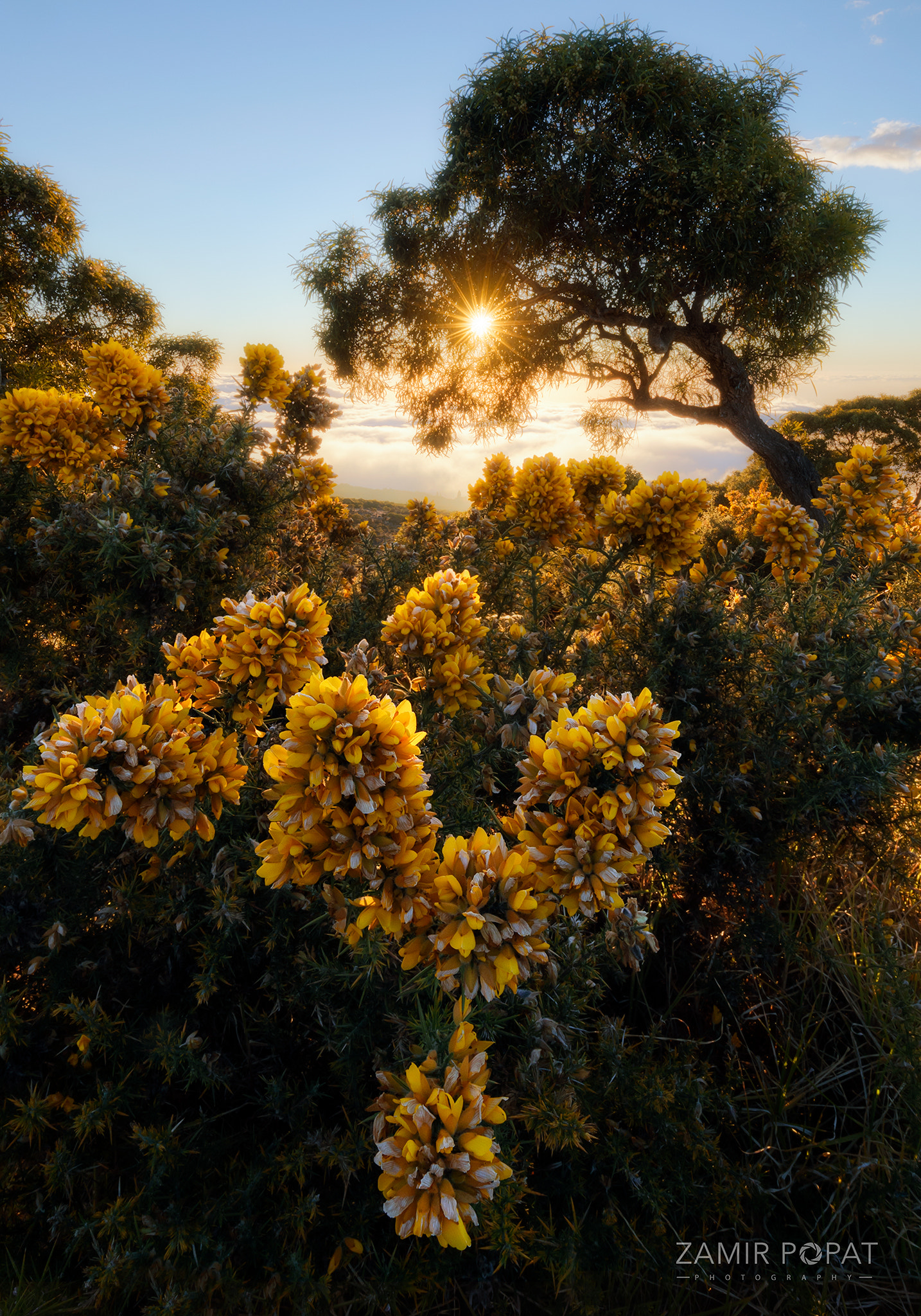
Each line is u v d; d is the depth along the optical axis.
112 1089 1.37
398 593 3.00
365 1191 1.39
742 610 2.50
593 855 1.17
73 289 14.55
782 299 10.48
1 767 1.98
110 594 2.35
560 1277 1.28
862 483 3.00
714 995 1.96
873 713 2.25
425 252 11.96
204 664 1.61
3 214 13.44
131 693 1.33
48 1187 1.38
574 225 10.82
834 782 1.98
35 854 1.53
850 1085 1.83
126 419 3.12
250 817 1.55
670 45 9.85
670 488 2.49
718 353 11.10
